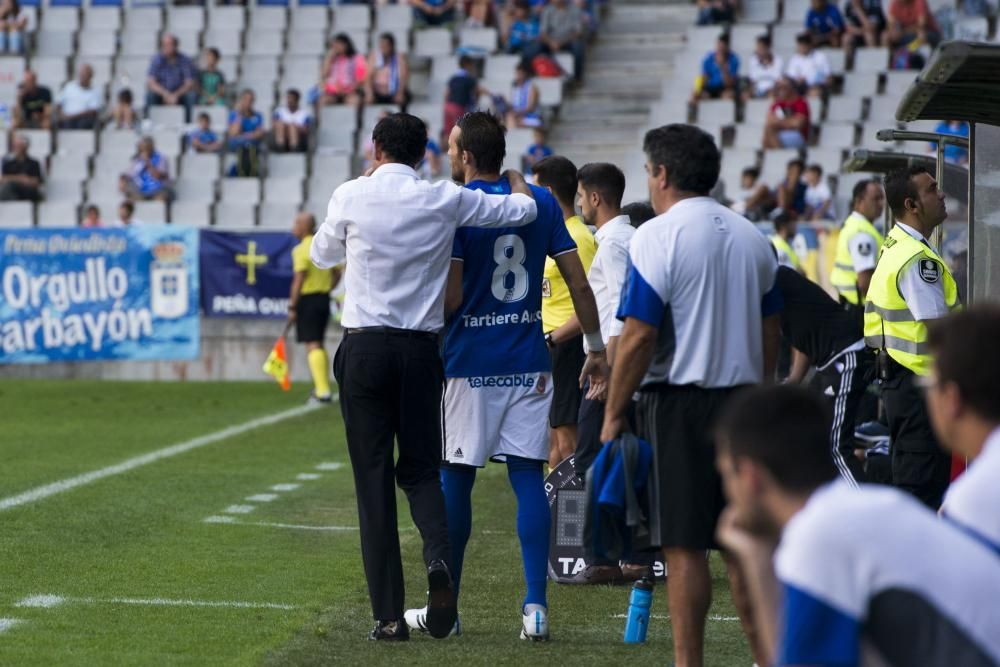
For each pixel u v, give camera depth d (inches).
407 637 863.1
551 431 1346.0
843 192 2987.2
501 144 903.1
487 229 877.2
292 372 2743.6
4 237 2706.7
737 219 722.8
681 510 701.9
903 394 1040.2
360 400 857.5
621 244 1013.8
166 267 2733.8
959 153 2947.8
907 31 3294.8
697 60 3435.0
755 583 405.4
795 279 1137.4
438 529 847.1
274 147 3324.3
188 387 2620.6
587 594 1033.5
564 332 1144.8
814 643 356.2
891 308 1032.8
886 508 362.3
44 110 3440.0
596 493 703.1
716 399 705.0
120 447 1823.3
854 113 3189.0
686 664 709.3
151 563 1098.1
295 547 1173.7
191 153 3309.5
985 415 394.9
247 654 818.8
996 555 396.2
